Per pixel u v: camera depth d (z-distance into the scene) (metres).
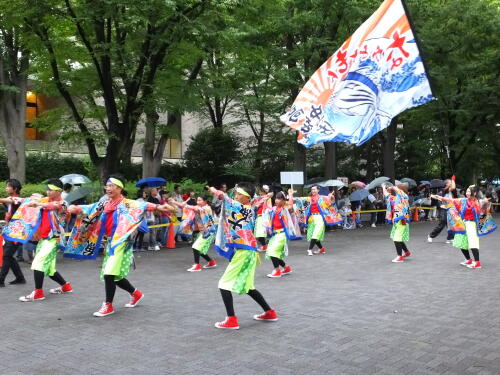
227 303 5.63
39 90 15.98
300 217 12.14
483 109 23.97
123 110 15.80
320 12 17.27
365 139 10.81
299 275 9.17
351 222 19.22
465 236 9.85
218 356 4.68
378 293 7.50
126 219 6.17
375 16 10.84
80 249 6.39
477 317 6.06
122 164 17.81
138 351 4.84
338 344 5.03
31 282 8.59
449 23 19.41
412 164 28.97
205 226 9.89
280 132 23.77
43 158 21.12
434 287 7.92
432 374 4.21
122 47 12.77
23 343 5.11
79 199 11.63
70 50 14.01
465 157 28.23
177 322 5.91
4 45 14.53
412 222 21.78
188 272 9.72
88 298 7.28
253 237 5.82
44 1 11.84
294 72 17.94
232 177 23.14
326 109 11.19
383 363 4.48
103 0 11.34
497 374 4.21
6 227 7.16
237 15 14.34
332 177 19.39
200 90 15.66
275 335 5.35
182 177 23.75
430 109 23.64
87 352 4.82
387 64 10.62
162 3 11.23
